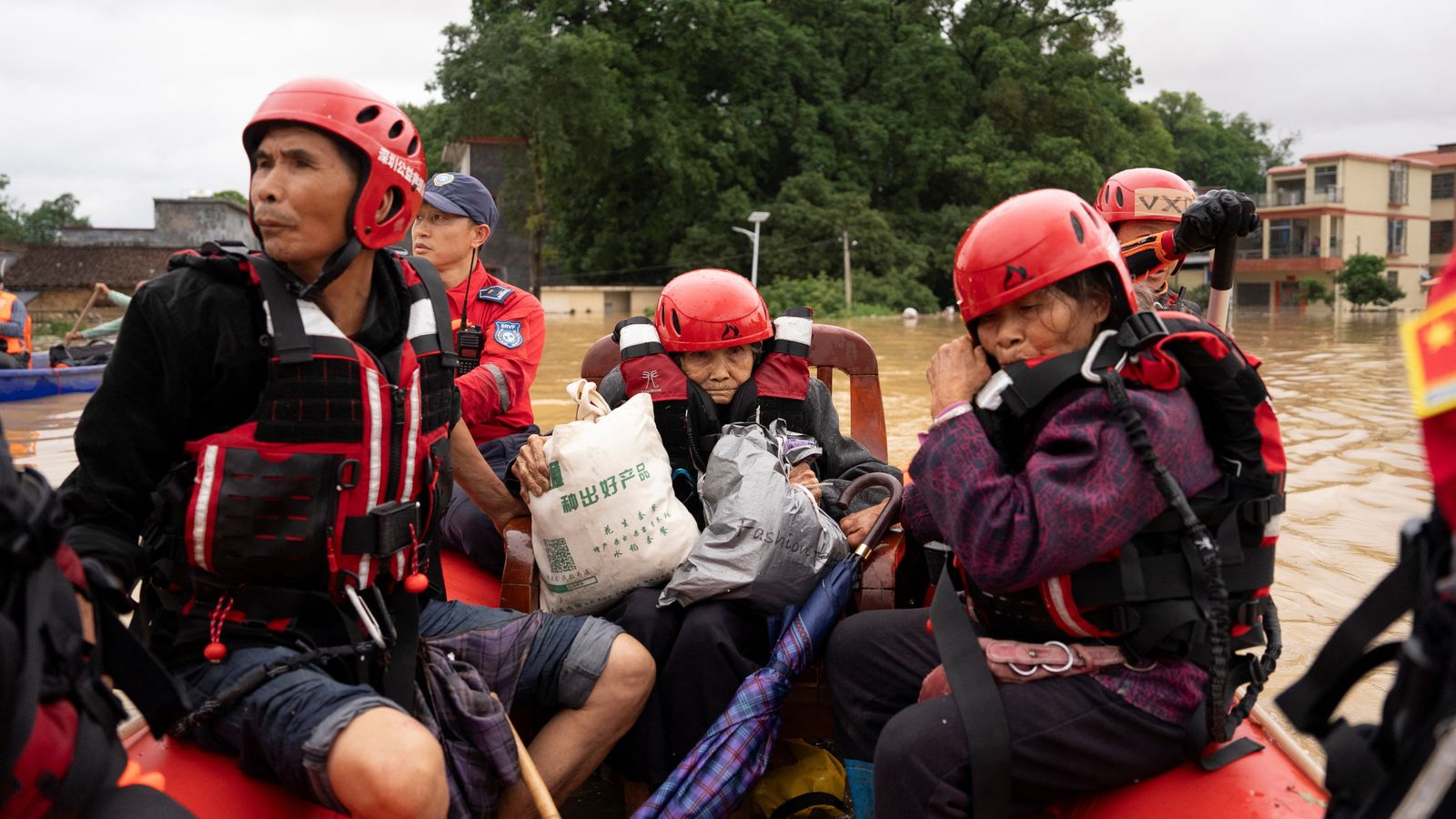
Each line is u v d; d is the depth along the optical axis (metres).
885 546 2.61
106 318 40.78
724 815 2.24
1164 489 1.71
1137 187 3.33
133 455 1.84
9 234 91.81
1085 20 54.09
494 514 2.76
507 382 3.42
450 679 2.07
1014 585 1.81
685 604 2.45
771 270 43.53
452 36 43.44
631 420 2.55
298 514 1.83
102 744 1.42
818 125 49.25
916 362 15.05
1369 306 55.16
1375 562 4.60
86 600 1.53
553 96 41.88
